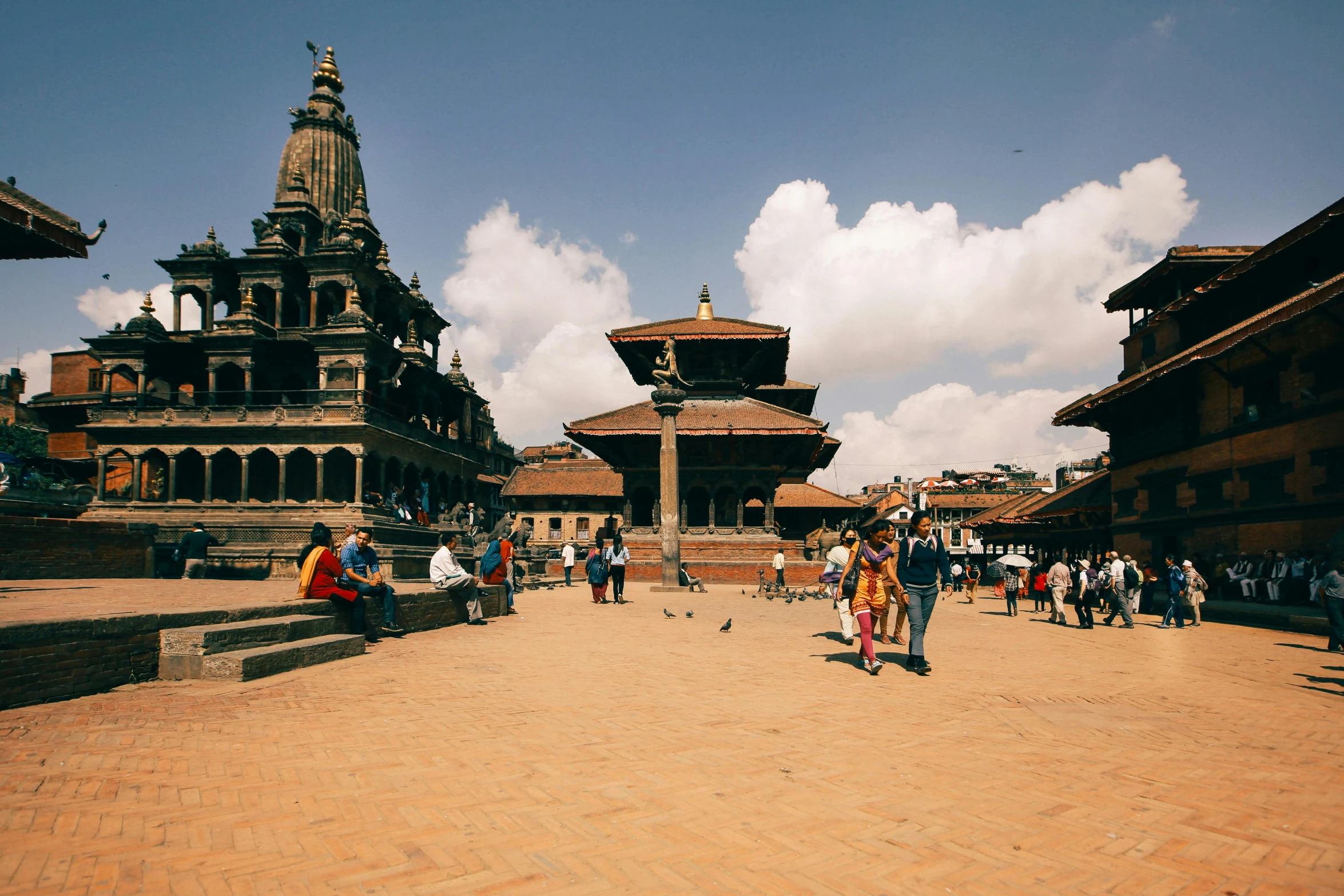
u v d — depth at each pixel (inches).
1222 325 1061.1
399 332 2057.1
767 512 1711.4
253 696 301.4
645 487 1756.9
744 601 1039.6
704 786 197.5
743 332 1792.6
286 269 1774.1
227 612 383.9
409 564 1182.3
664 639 549.3
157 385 1790.1
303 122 2042.3
